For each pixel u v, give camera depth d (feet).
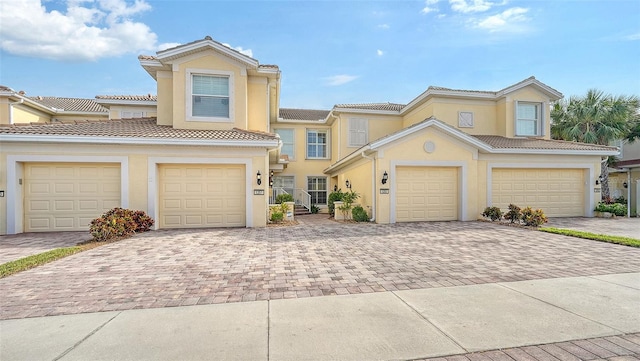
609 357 9.46
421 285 16.10
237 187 37.65
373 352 9.72
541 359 9.36
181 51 38.50
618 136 57.00
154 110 58.49
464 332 10.99
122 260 21.35
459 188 42.63
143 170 35.01
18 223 32.86
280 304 13.62
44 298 14.40
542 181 46.01
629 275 17.51
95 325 11.64
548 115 53.01
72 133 32.89
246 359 9.36
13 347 10.10
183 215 36.65
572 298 14.10
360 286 16.01
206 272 18.53
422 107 55.83
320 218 51.52
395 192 41.06
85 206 34.60
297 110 76.64
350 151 61.31
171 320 12.05
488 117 54.08
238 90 40.75
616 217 45.73
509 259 21.39
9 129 32.78
